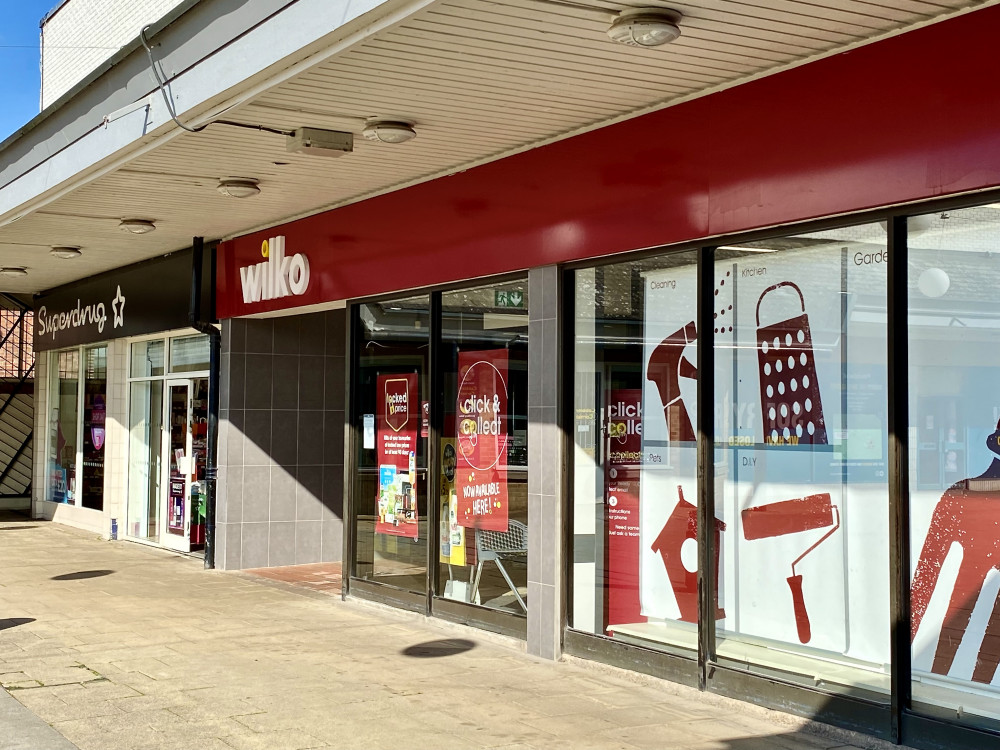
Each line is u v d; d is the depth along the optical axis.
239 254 11.57
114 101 7.95
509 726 5.77
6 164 10.29
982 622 5.12
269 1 5.98
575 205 7.29
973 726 5.07
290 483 12.18
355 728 5.70
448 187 8.55
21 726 5.65
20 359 19.19
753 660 6.23
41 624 8.56
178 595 10.12
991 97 4.83
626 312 7.14
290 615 9.16
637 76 6.07
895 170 5.26
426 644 8.00
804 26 5.21
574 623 7.47
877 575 5.62
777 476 6.16
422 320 9.09
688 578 6.71
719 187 6.24
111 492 14.76
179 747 5.31
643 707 6.21
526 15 5.11
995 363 5.06
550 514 7.52
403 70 5.99
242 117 7.01
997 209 5.04
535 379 7.70
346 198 9.69
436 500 8.93
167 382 13.77
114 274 14.34
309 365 12.30
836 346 5.82
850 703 5.59
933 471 5.34
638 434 7.07
